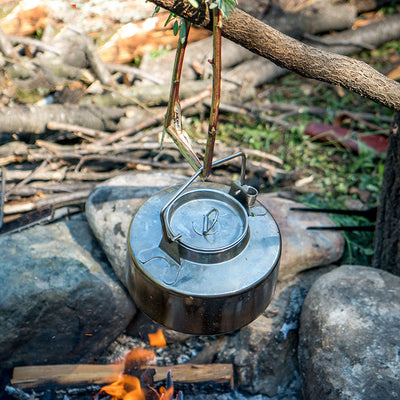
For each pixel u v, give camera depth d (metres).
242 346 2.40
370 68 1.47
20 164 3.12
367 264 2.74
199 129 3.75
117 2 4.01
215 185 1.44
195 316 1.17
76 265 2.36
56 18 3.88
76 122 3.30
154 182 2.67
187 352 2.51
